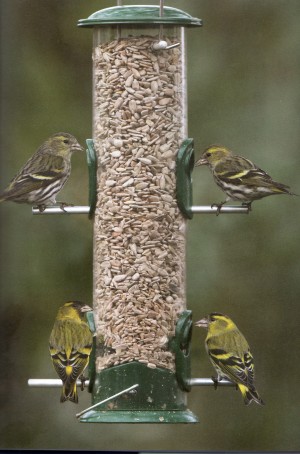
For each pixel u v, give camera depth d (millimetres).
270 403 19031
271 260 18750
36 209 15586
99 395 14031
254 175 15641
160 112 14211
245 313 18781
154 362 13953
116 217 14172
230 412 18938
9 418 18859
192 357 18531
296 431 19047
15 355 18828
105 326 14102
